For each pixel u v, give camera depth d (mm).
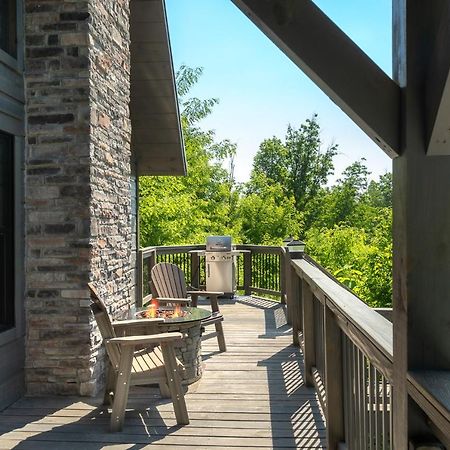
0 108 3889
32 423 3682
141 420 3752
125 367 3594
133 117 8070
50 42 4258
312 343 4508
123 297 5332
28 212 4270
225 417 3799
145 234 15922
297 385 4555
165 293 5965
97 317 3709
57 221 4262
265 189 26500
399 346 1497
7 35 4156
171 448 3260
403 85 1463
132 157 8328
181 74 20234
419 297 1433
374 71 1508
